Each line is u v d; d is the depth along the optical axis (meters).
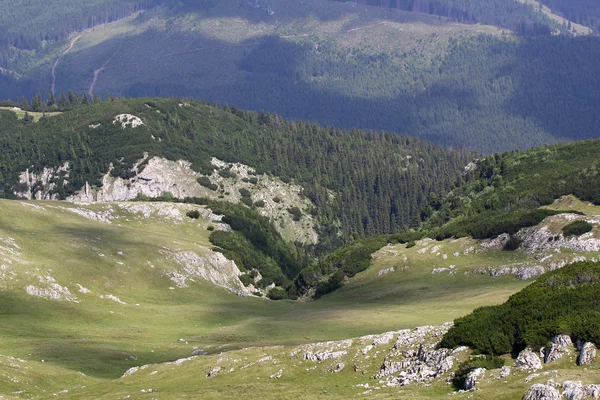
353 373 89.94
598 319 75.56
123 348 139.12
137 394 96.81
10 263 175.25
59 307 167.00
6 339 138.75
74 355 131.12
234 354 106.50
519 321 82.25
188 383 100.12
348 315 161.50
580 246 179.12
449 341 85.50
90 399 98.31
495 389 70.56
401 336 92.56
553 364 73.81
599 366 71.06
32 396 105.81
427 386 78.50
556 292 87.38
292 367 95.44
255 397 85.19
